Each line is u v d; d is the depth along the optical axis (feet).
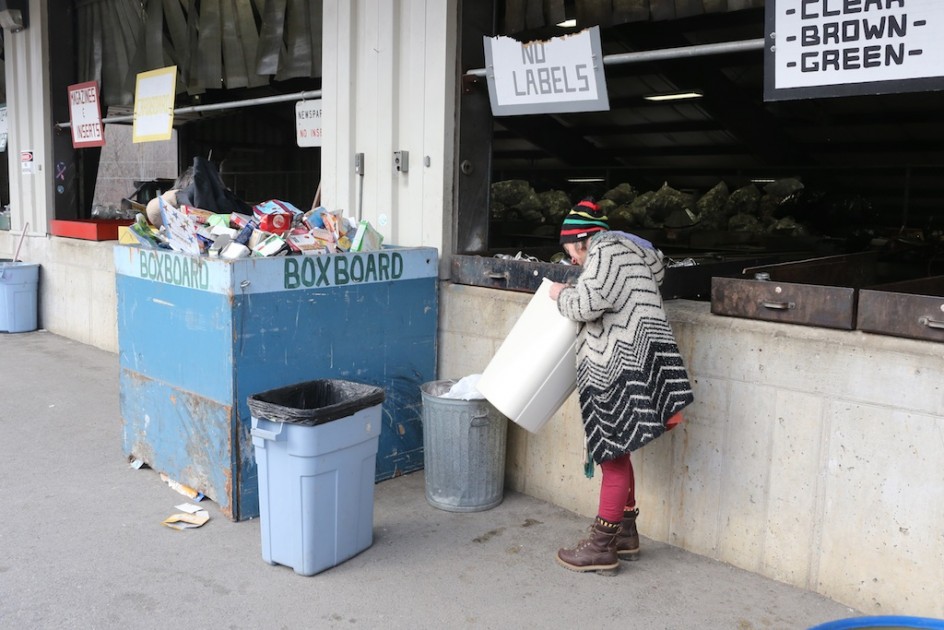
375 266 13.26
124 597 9.85
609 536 10.46
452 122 13.98
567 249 10.41
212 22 20.11
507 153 36.45
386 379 13.71
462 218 14.39
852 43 9.20
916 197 27.43
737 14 20.20
